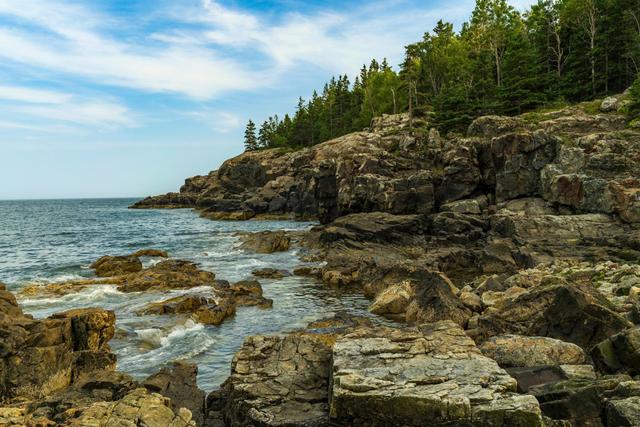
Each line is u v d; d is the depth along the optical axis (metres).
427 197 49.78
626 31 65.00
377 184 53.66
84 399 13.01
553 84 71.06
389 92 107.06
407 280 28.50
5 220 114.69
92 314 17.47
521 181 44.09
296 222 88.88
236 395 11.55
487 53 86.69
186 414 10.07
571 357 12.70
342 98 136.50
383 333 13.03
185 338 20.84
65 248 57.31
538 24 83.75
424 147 63.88
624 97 54.28
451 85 84.19
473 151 48.47
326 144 100.44
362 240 45.72
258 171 118.44
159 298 27.83
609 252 29.95
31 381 13.68
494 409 8.72
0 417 10.12
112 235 72.56
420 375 10.11
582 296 15.41
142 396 10.73
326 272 34.75
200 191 152.00
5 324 14.59
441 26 112.62
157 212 136.75
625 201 33.31
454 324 13.63
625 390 9.75
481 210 46.53
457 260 36.06
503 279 27.19
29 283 33.59
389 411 9.20
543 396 10.04
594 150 39.88
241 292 29.34
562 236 34.16
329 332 20.11
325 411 10.55
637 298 18.67
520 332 16.14
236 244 54.25
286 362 12.84
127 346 19.45
